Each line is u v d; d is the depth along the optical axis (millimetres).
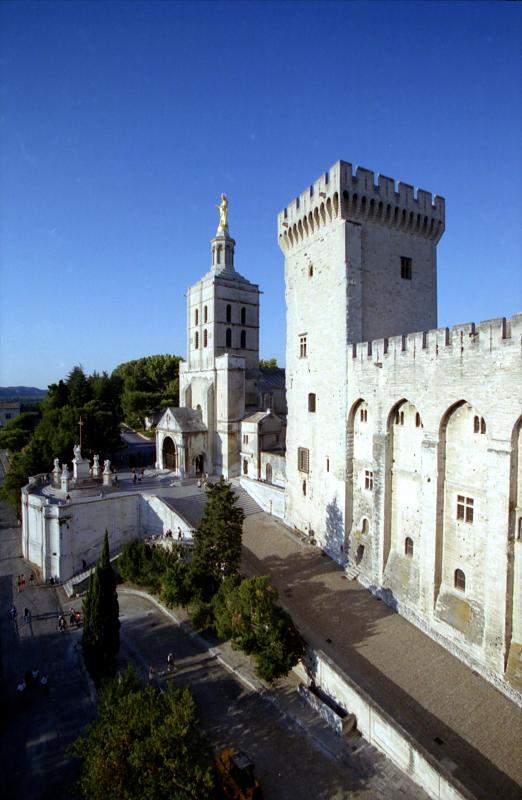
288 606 33344
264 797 20766
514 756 21156
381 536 34875
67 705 27516
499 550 25672
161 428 66000
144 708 19688
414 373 31906
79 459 53406
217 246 68062
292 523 48562
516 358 24938
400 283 42562
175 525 47281
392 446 34875
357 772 22016
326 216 41031
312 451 44719
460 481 29328
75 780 22203
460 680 26016
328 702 26062
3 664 31734
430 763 20359
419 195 42875
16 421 96188
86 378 104938
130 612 37344
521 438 25391
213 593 34625
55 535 46031
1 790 21828
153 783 17203
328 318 41562
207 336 65562
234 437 61719
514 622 25516
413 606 31734
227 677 29000
